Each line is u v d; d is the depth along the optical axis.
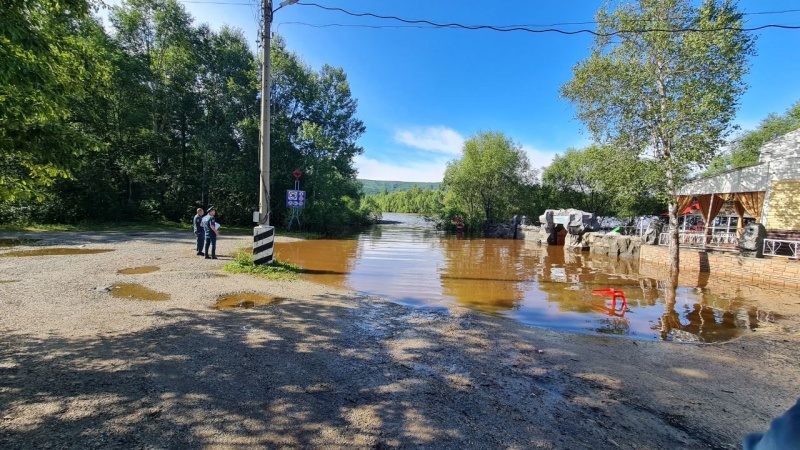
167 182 26.75
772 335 5.84
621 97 12.69
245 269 9.07
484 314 6.61
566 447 2.65
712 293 9.38
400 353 4.34
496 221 37.03
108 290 6.53
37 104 4.06
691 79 11.63
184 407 2.90
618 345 5.07
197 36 27.41
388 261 13.79
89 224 21.42
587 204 34.59
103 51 20.44
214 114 27.61
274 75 28.73
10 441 2.36
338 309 6.18
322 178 27.59
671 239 12.55
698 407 3.35
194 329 4.73
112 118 23.69
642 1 12.06
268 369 3.69
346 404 3.10
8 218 18.72
